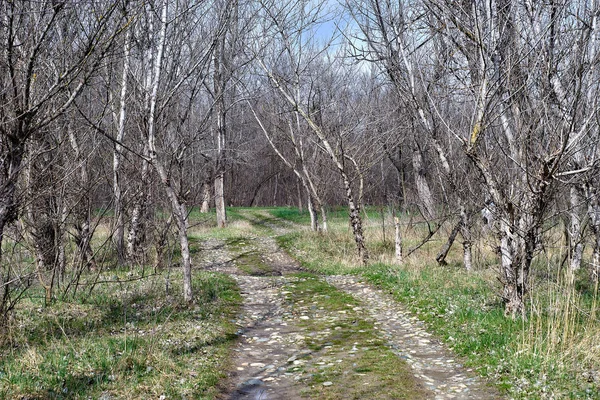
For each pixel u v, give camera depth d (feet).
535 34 35.70
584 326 33.12
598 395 23.49
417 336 36.73
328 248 88.17
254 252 90.48
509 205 34.22
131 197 58.18
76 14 33.45
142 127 45.16
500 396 24.99
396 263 68.13
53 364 27.53
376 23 56.18
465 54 42.24
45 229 45.19
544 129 33.78
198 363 30.25
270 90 99.66
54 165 42.98
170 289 50.78
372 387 26.76
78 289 47.32
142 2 34.68
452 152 60.70
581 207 53.06
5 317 33.37
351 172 91.20
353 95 94.32
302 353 33.68
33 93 32.71
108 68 44.52
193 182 65.51
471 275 57.36
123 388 25.12
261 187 242.78
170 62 47.65
